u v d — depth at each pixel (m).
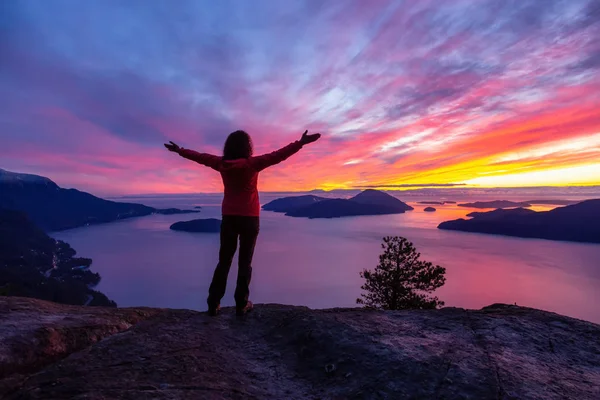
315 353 2.99
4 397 2.18
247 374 2.72
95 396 2.12
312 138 3.74
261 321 3.85
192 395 2.24
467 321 3.70
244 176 3.85
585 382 2.49
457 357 2.77
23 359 2.90
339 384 2.53
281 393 2.48
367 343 3.03
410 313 4.05
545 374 2.57
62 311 3.93
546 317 3.86
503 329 3.44
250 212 3.88
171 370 2.58
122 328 3.75
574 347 3.10
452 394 2.24
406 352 2.85
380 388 2.38
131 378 2.41
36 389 2.21
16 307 3.83
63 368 2.56
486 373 2.50
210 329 3.59
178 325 3.64
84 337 3.40
